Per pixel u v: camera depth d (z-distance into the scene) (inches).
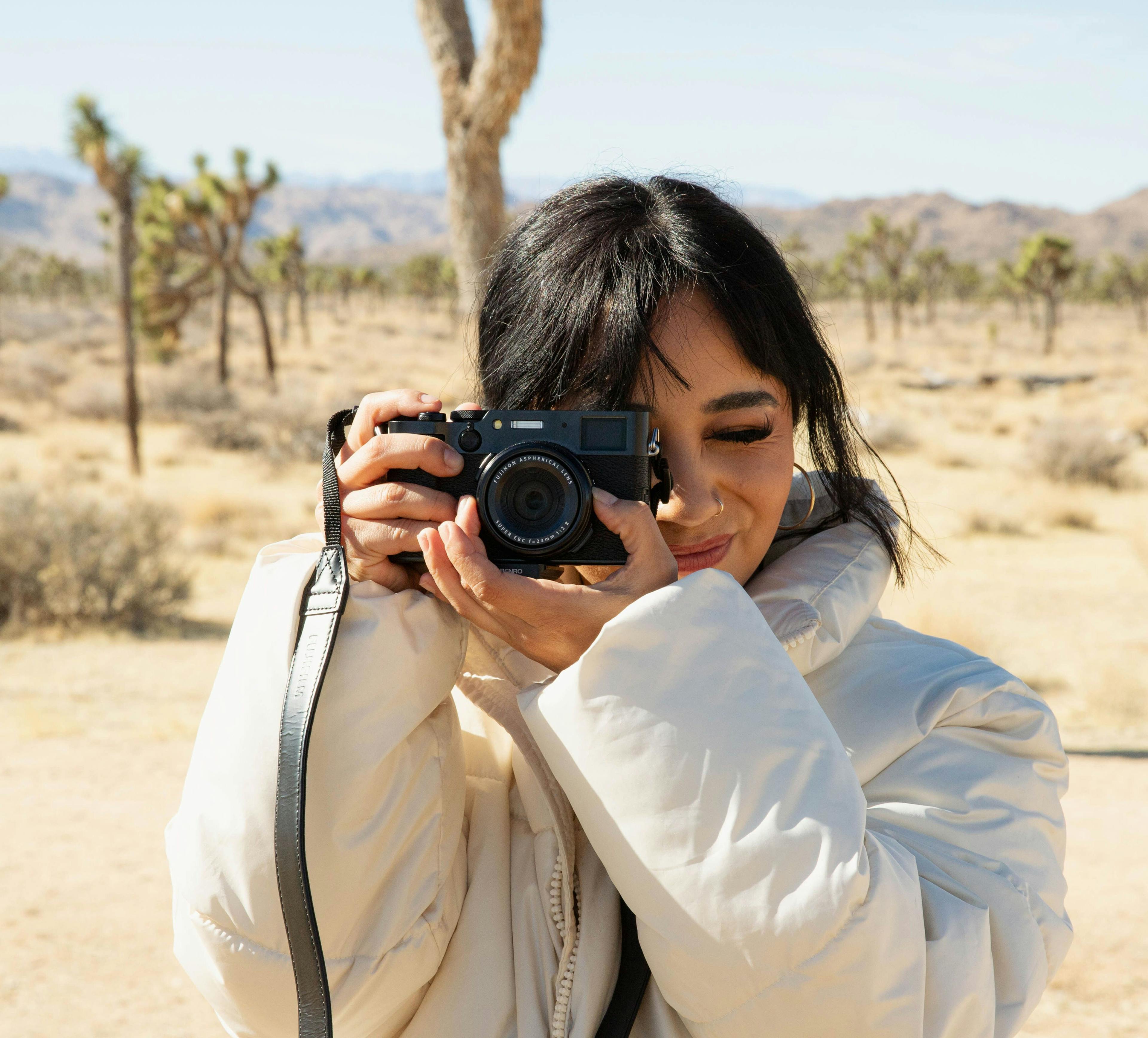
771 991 39.9
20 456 1007.0
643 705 41.8
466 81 304.7
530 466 46.3
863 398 1499.8
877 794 47.3
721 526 50.5
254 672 45.7
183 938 45.6
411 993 46.6
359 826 44.8
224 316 1545.3
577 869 48.6
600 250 48.8
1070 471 870.4
